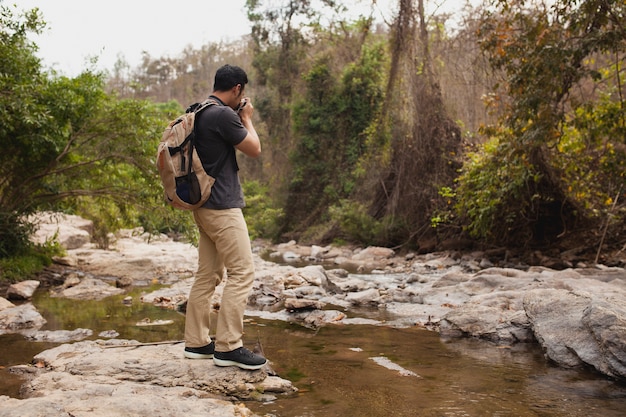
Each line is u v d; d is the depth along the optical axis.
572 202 11.21
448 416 3.01
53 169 8.66
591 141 10.23
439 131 14.69
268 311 6.21
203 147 3.38
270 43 27.14
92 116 8.50
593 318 4.00
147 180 8.77
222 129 3.36
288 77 26.47
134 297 7.27
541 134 8.98
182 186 3.33
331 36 24.56
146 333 4.99
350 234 17.16
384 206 16.59
